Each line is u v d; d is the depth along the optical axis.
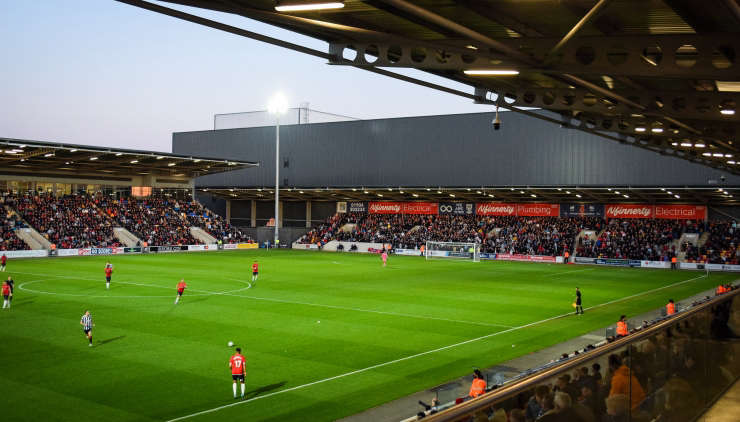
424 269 63.59
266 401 18.89
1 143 58.72
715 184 65.69
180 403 18.56
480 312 36.22
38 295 39.97
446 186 81.50
